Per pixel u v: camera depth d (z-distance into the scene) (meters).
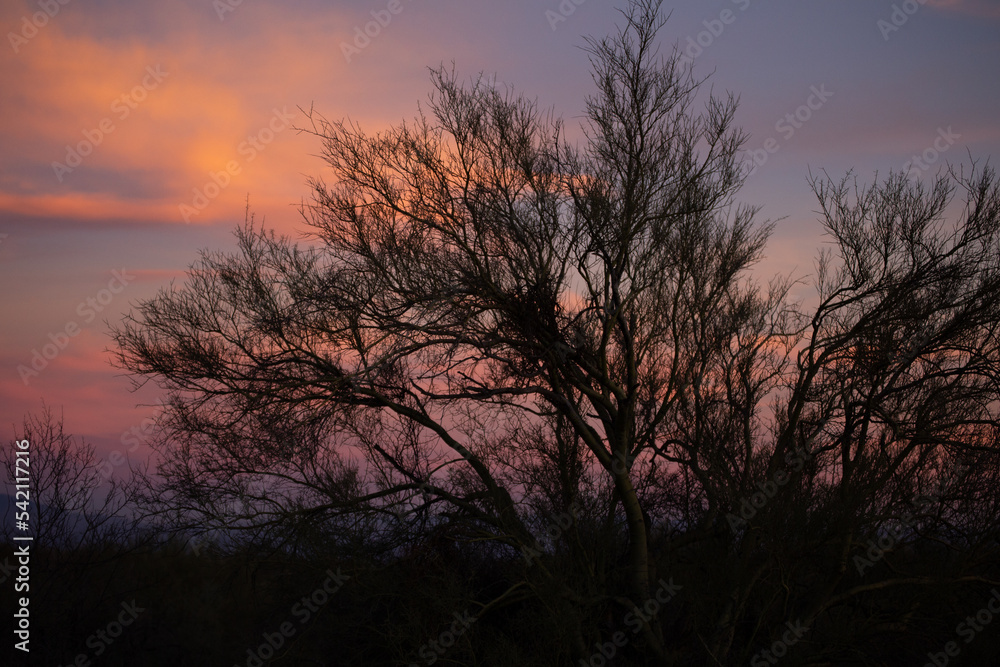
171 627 16.94
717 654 13.82
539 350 13.84
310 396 14.02
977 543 14.24
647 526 16.53
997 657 13.91
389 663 14.07
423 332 13.45
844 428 14.95
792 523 13.48
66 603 16.27
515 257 13.34
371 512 14.50
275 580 15.23
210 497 14.50
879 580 14.83
